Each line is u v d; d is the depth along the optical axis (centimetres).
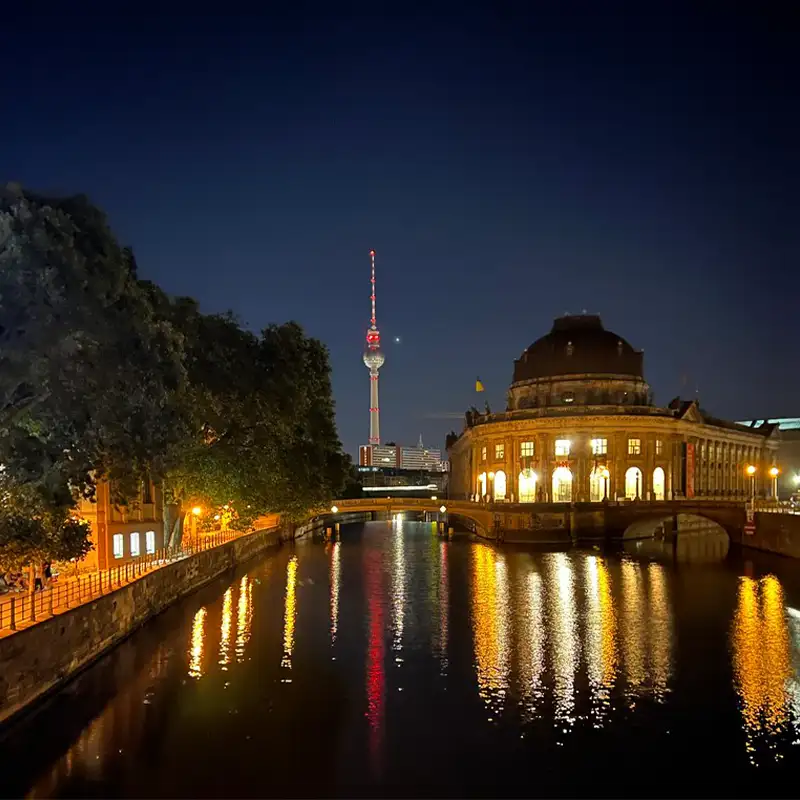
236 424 6072
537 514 10450
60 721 3053
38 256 3073
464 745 2898
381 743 2903
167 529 5828
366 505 11450
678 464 12288
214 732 2988
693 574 7294
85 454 3331
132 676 3656
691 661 4000
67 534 3334
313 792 2519
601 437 11744
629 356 12875
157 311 4806
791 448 18150
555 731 3034
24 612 3331
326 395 9038
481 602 5694
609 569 7669
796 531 8588
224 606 5425
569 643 4378
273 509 7762
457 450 17038
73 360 3127
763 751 2858
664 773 2675
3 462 3064
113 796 2481
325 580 6762
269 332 6725
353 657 4047
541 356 13100
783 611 5366
